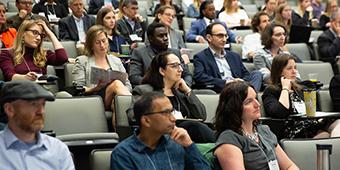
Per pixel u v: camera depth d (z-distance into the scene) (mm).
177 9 10031
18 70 5578
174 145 3768
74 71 5930
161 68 5039
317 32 9711
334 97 5969
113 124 5250
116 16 8133
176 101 5047
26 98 3145
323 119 5566
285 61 5559
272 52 7156
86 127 4969
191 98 5059
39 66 5711
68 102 5004
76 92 5625
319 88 6223
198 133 4363
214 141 4184
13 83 3205
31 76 5184
